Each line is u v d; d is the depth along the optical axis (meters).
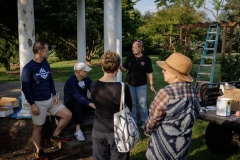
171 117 2.40
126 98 2.73
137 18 21.72
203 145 4.58
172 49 16.98
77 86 4.41
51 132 4.56
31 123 4.43
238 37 25.02
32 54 4.48
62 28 11.50
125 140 2.65
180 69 2.45
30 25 4.42
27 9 4.37
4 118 4.50
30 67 3.67
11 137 4.50
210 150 4.32
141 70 5.09
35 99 3.78
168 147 2.41
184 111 2.38
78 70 4.34
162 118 2.47
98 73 14.20
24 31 4.39
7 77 13.16
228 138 4.12
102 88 2.70
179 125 2.40
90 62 19.97
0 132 4.54
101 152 2.78
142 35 26.95
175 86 2.45
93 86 2.76
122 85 2.70
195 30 22.05
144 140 4.77
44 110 3.86
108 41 5.41
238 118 3.28
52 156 4.20
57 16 10.67
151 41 28.17
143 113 5.23
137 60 5.09
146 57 5.11
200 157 4.13
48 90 3.89
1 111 4.51
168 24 23.41
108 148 2.81
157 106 2.44
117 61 2.76
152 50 30.34
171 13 23.72
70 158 4.14
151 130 2.54
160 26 24.17
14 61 18.58
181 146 2.41
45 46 3.72
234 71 10.73
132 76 5.14
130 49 28.95
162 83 10.84
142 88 5.14
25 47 4.42
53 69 16.75
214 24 11.65
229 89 3.70
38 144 4.04
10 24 9.11
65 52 24.03
